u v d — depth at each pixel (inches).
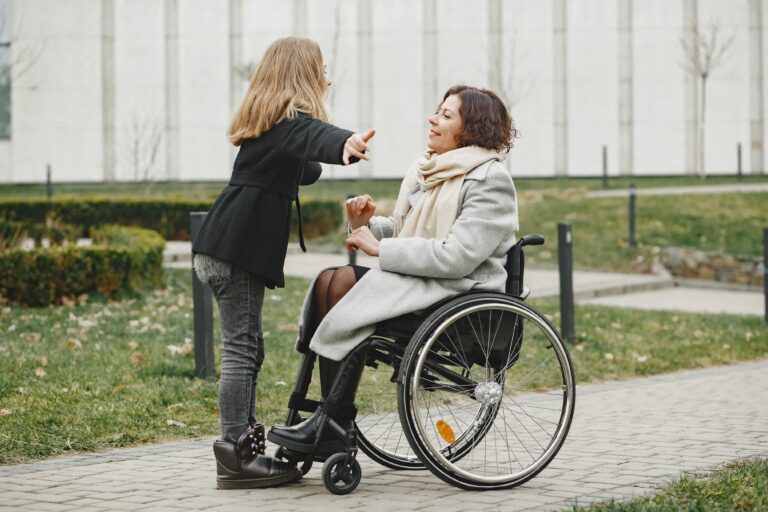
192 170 1302.9
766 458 187.3
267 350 319.6
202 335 276.2
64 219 817.5
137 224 821.2
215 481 170.2
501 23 1274.6
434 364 163.5
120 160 1302.9
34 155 1302.9
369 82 1288.1
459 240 163.2
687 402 263.6
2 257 426.0
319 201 817.5
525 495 159.9
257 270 165.0
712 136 1256.8
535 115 1273.4
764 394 277.7
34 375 267.7
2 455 191.3
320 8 1291.8
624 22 1261.1
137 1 1301.7
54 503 153.0
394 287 161.8
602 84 1267.2
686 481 163.2
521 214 821.2
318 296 167.5
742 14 1247.5
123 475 174.9
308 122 160.6
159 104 1301.7
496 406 179.6
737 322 438.6
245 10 1295.5
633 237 714.2
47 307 429.7
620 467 182.5
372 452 178.5
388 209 858.8
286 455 167.8
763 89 1250.0
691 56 1246.9
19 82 1300.4
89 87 1301.7
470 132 171.0
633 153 1266.0
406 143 1289.4
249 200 165.2
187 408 238.1
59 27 1300.4
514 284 171.5
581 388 291.7
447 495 159.9
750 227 743.7
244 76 1253.7
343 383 162.1
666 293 592.4
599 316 433.1
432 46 1282.0
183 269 561.6
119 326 364.8
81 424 217.0
